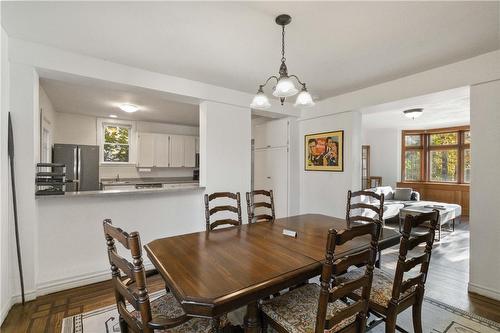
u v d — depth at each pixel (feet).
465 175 22.18
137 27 6.73
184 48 7.91
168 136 21.18
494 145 8.07
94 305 7.50
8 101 7.17
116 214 9.48
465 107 15.39
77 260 8.72
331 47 7.79
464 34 7.02
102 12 6.06
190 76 10.32
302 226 7.86
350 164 12.70
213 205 11.68
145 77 9.61
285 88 6.29
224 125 11.89
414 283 5.27
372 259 4.44
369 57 8.48
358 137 12.87
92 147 15.38
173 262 4.95
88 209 8.94
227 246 5.92
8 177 7.14
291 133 15.19
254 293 3.95
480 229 8.36
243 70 9.69
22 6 5.81
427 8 5.84
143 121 20.80
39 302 7.60
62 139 17.60
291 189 15.11
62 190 8.53
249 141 12.73
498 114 8.00
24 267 7.54
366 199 15.93
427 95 9.78
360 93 11.99
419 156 24.71
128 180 20.45
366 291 4.53
